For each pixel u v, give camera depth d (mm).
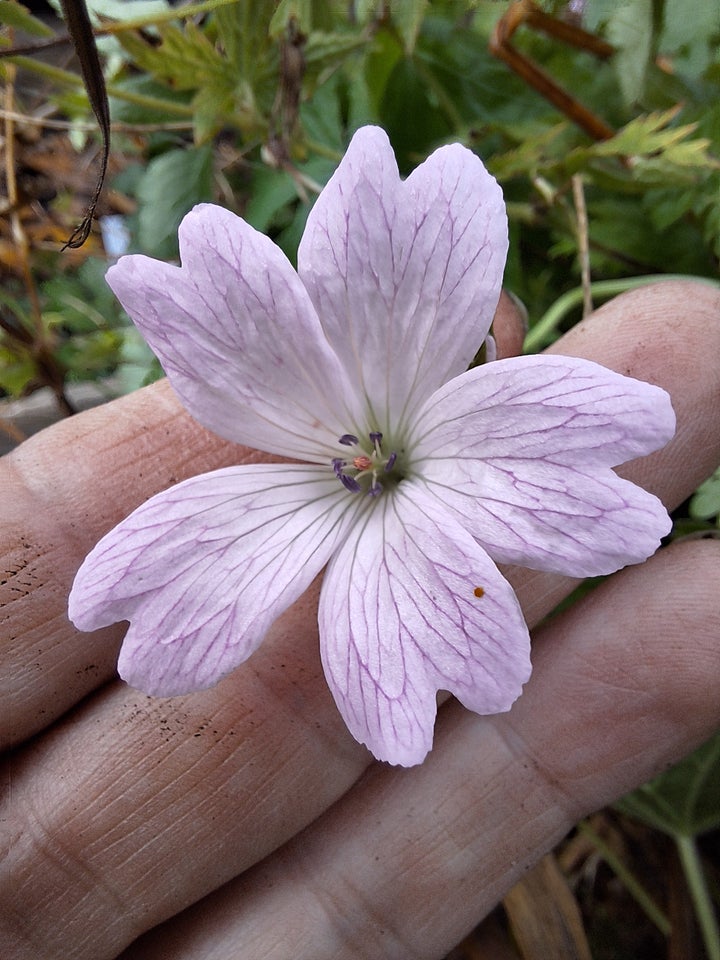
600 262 82
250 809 67
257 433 57
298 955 70
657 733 67
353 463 60
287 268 51
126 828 65
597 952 98
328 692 67
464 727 71
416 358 54
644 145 68
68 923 67
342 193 50
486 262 50
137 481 69
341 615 51
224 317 52
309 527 57
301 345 54
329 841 72
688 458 64
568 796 71
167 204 84
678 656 64
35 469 68
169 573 51
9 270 97
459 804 71
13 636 65
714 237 76
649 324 65
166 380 72
